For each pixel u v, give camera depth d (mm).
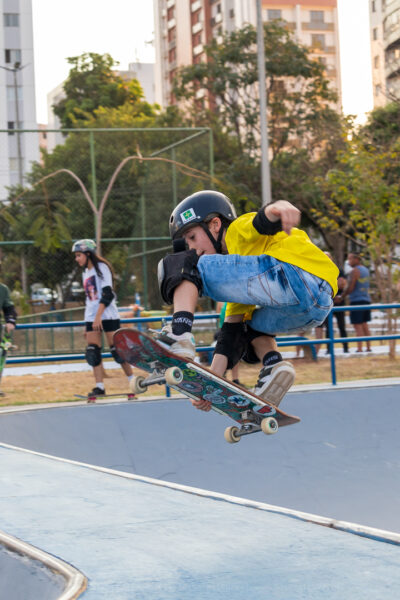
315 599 2580
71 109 42094
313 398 7957
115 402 8078
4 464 5590
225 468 6590
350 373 10484
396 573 2885
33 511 4062
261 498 6086
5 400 9031
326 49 73562
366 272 13320
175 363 3361
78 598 2584
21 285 15594
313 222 29859
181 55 73625
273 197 29562
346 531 3658
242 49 33812
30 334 15469
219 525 3756
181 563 3027
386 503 5875
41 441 7238
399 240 12938
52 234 15531
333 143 26672
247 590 2670
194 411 7684
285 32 34125
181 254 3543
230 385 3521
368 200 12922
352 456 6750
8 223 15578
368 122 23078
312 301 3539
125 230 16703
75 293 15898
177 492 4723
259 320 3820
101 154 16438
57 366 13359
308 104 33781
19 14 49719
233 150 33469
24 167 16016
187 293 3465
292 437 7047
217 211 3752
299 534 3572
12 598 2947
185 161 15797
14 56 49438
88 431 7391
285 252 3541
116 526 3713
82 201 16266
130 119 34531
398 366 11164
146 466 6789
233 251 3664
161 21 77188
